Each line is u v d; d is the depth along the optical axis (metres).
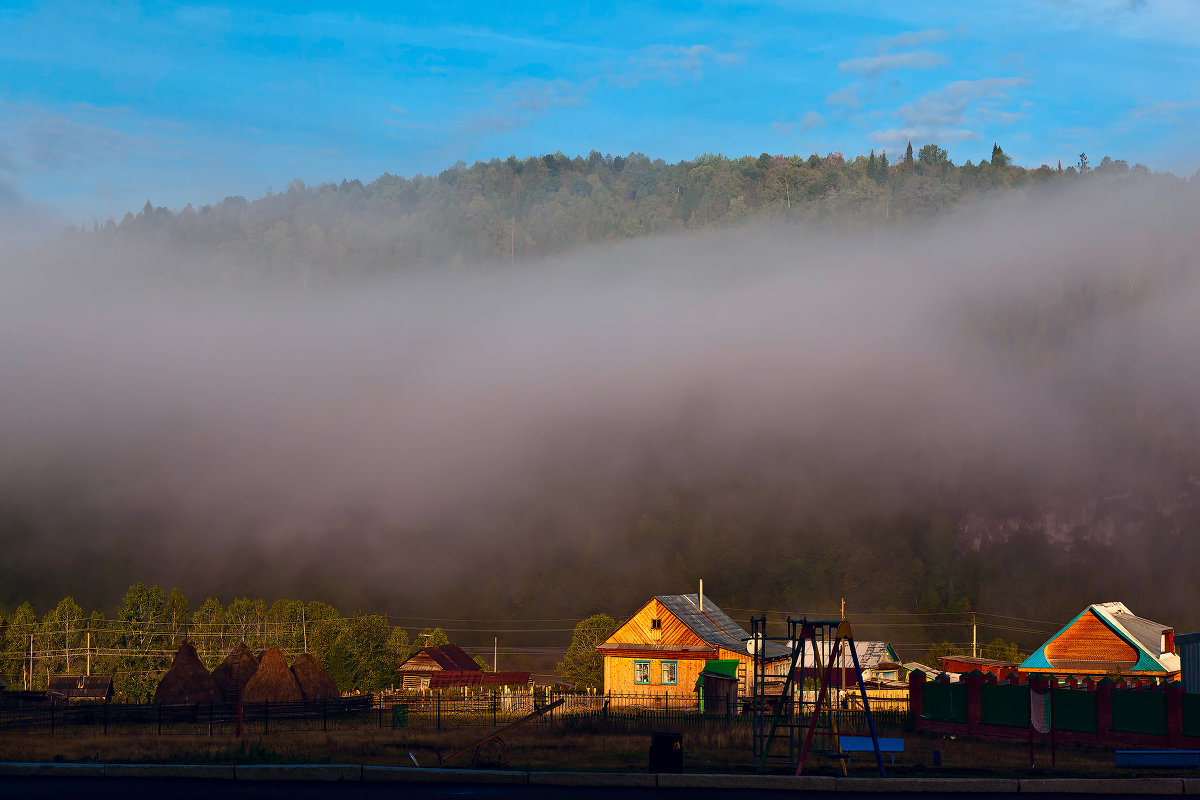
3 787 16.81
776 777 17.81
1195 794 17.62
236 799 15.70
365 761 20.59
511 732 29.52
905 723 33.88
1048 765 21.64
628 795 16.67
